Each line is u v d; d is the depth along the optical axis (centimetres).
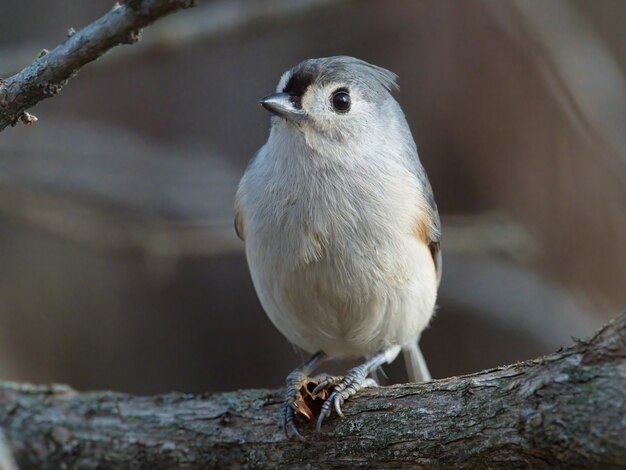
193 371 1113
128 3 473
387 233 674
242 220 760
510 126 1117
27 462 719
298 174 677
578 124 1105
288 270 677
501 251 1089
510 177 1119
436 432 559
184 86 1186
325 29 1159
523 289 1117
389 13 1142
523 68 1110
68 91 1176
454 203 1121
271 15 957
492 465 533
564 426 491
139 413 702
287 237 672
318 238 666
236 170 1157
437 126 1126
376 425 588
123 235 1058
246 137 1170
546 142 1114
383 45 1148
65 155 1125
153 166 1139
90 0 1162
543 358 532
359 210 671
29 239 1146
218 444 659
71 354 1100
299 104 681
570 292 1112
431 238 744
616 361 490
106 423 709
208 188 1138
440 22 1130
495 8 1101
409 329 720
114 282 1145
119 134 1157
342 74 696
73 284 1134
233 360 1117
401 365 1113
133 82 1185
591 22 1227
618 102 1097
